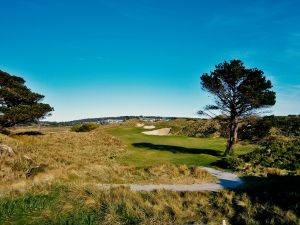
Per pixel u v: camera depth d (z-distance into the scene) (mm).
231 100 39094
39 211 14344
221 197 17578
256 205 15625
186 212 14703
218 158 37094
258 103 37719
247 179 24875
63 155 33531
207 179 24328
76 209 14562
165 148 44250
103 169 25266
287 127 49594
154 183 22266
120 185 20000
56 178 20969
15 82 47688
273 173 27062
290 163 31406
